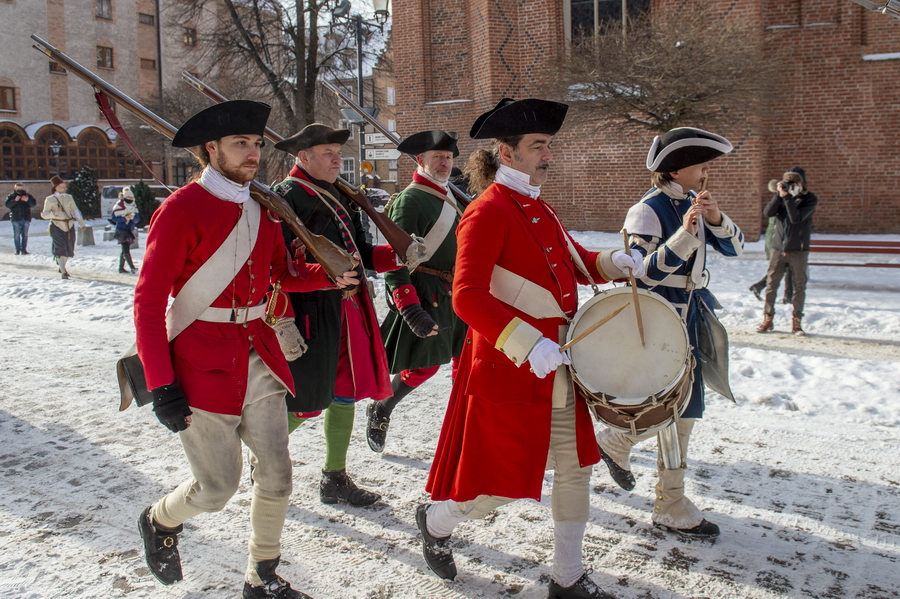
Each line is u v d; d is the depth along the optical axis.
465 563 3.13
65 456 4.41
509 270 2.64
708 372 3.36
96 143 36.47
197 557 3.19
